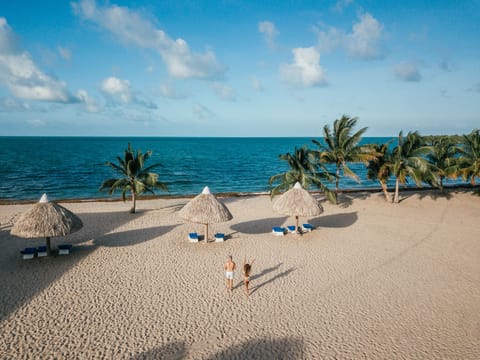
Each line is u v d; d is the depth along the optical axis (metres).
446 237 18.39
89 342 8.68
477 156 26.44
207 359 8.18
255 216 22.44
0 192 32.06
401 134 24.91
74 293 11.23
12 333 8.91
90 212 22.55
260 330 9.48
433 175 24.33
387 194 26.64
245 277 11.50
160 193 34.34
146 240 16.94
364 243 17.23
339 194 30.06
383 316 10.36
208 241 16.92
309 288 12.14
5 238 16.72
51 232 13.35
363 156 23.41
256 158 83.25
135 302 10.80
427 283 12.73
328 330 9.55
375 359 8.36
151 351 8.41
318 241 17.39
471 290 12.20
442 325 9.91
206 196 16.52
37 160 64.12
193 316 10.09
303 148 23.86
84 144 155.00
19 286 11.56
